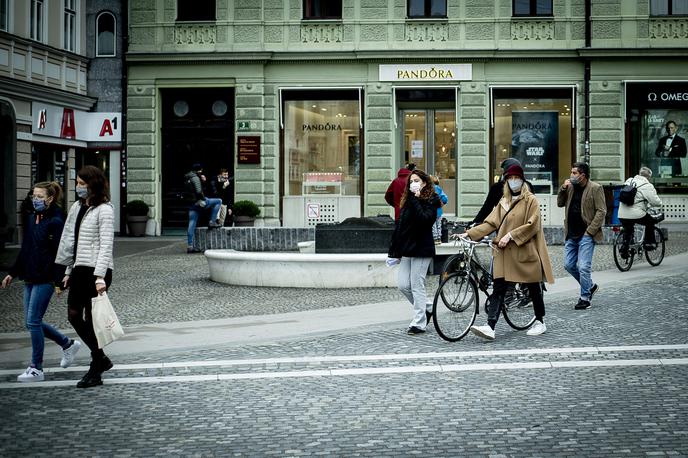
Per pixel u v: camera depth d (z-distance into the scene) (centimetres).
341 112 3234
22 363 1062
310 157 3244
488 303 1266
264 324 1319
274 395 880
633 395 855
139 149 3247
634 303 1449
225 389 911
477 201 3194
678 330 1214
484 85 3177
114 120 3253
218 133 3272
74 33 3159
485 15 3175
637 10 3139
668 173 3164
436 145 3244
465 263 1214
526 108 3203
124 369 1015
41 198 952
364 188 3216
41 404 855
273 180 3225
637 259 1916
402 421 771
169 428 759
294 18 3209
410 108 3253
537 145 3198
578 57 3150
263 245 2439
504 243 1127
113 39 3259
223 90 3266
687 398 840
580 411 796
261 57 3186
